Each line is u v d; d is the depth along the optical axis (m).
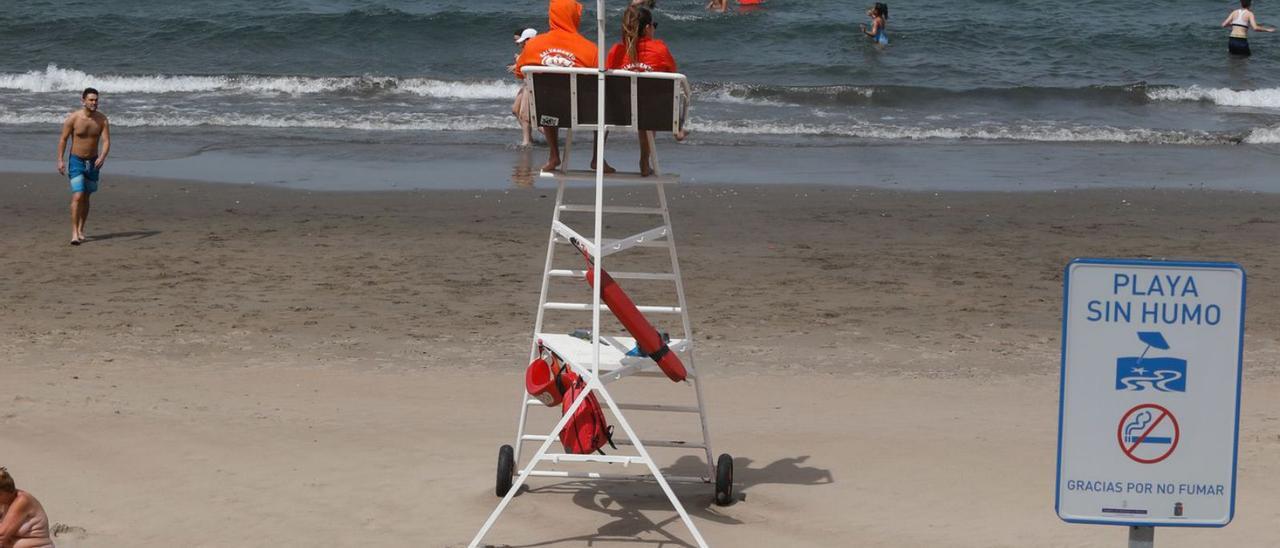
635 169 21.48
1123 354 4.55
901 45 38.16
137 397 9.68
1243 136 25.92
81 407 9.36
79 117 15.42
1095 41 38.72
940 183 20.58
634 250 15.52
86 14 39.12
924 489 8.04
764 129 26.30
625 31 6.98
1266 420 9.61
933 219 17.80
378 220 17.17
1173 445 4.56
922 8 43.97
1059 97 31.02
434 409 9.59
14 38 36.56
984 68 35.50
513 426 9.23
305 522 7.26
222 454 8.45
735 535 7.18
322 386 10.15
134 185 19.34
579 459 6.67
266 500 7.62
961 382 10.67
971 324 12.62
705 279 14.22
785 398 10.11
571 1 7.12
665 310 7.42
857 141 25.31
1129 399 4.57
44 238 15.86
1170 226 17.55
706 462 8.48
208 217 17.25
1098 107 30.28
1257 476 8.29
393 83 30.47
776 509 7.62
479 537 6.62
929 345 11.84
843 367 11.05
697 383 7.65
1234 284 4.48
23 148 22.58
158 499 7.60
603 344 7.48
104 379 10.16
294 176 20.38
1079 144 25.28
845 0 44.88
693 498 7.80
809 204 18.64
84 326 11.88
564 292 13.62
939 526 7.38
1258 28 36.84
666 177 7.15
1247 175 21.81
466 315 12.60
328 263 14.73
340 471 8.17
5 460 8.19
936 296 13.70
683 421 9.49
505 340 11.74
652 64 6.94
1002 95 30.92
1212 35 39.69
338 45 36.84
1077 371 4.58
